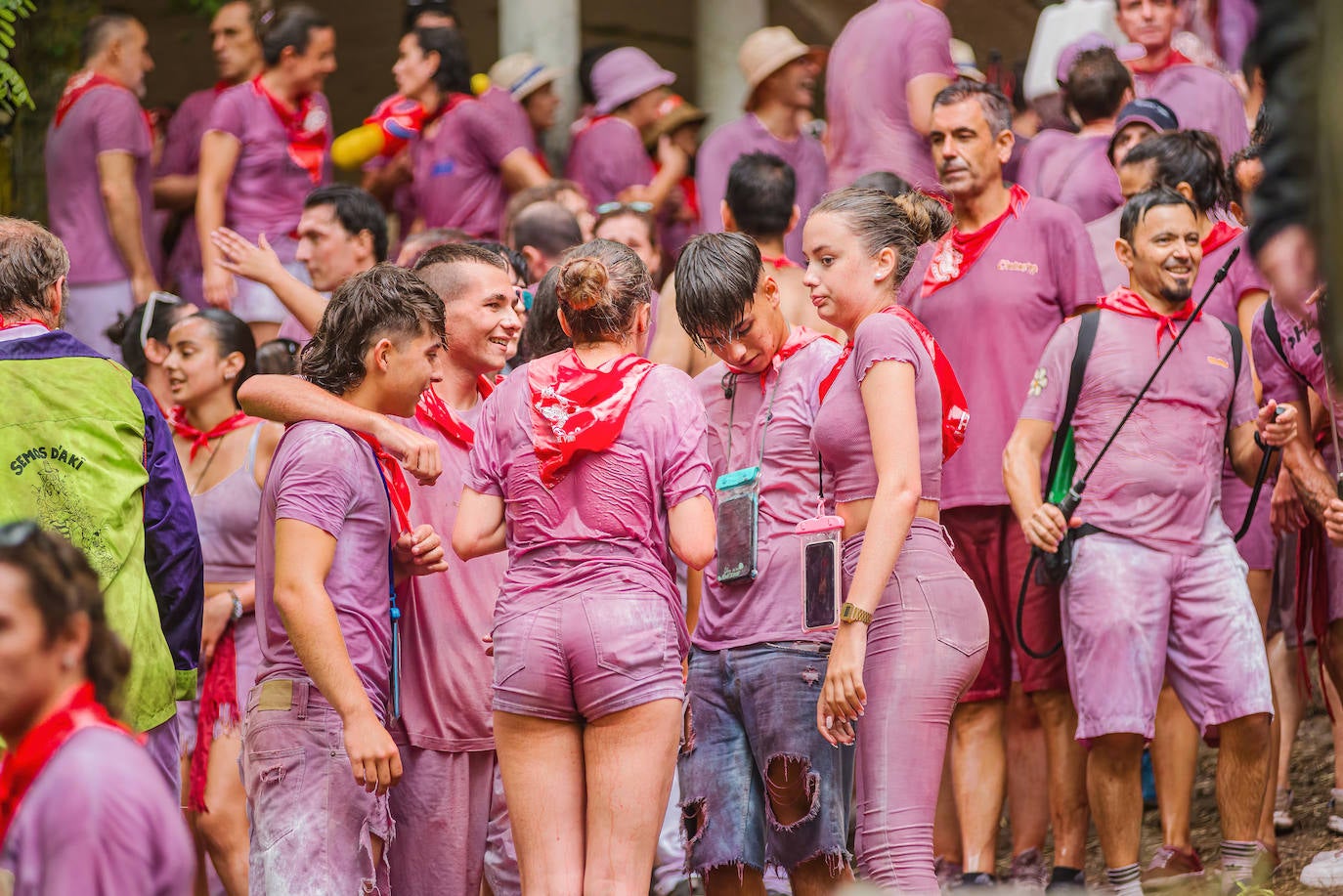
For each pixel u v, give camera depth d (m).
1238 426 12.00
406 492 9.62
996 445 12.77
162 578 9.87
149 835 5.96
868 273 9.78
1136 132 14.34
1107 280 14.09
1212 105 15.53
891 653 9.28
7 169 20.12
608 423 9.03
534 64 20.50
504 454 9.34
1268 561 13.33
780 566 9.88
